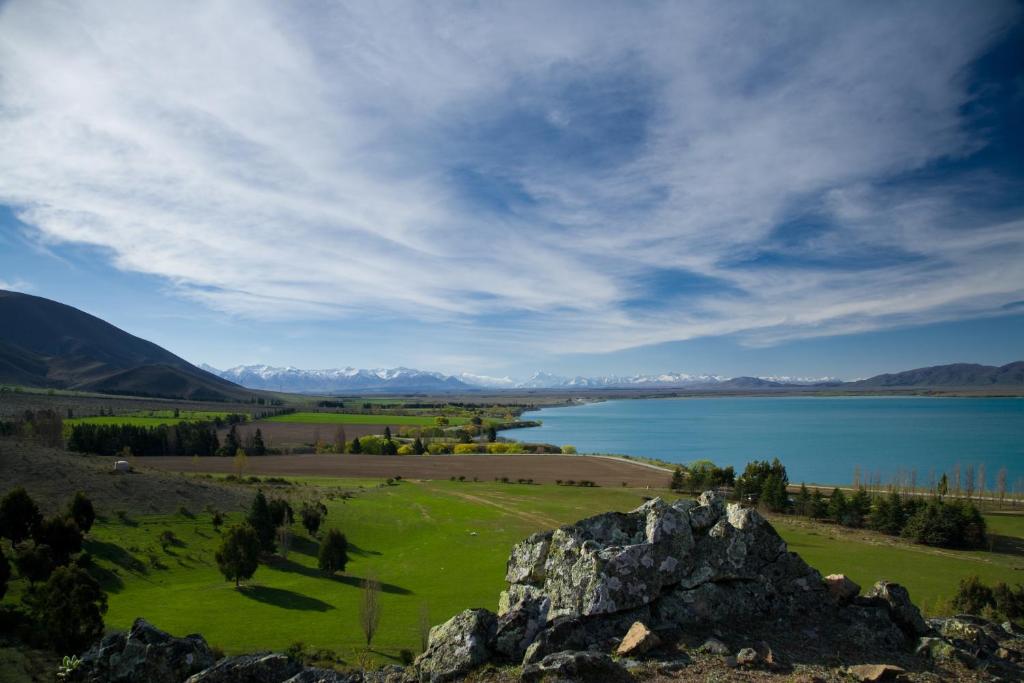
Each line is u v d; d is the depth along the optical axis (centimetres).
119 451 15125
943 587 6512
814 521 11244
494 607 5869
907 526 9731
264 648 4562
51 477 8475
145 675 1544
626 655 1379
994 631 1714
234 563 6481
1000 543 9481
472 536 9138
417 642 4791
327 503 10694
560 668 1260
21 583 5231
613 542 1711
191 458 16300
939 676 1346
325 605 6003
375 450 19775
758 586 1644
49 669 3111
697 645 1431
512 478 14912
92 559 6581
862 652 1445
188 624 5178
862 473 17512
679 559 1648
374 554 8394
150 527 7856
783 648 1433
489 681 1341
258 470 14700
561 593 1625
